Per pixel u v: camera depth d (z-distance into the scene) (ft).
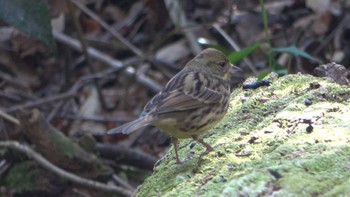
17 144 38.55
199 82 27.14
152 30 55.11
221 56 29.01
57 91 52.34
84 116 47.80
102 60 50.19
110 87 52.54
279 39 50.14
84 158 39.01
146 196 23.29
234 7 53.78
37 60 54.13
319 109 26.32
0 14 28.50
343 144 22.65
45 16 28.71
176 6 50.90
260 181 20.68
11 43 52.54
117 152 41.86
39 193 39.34
